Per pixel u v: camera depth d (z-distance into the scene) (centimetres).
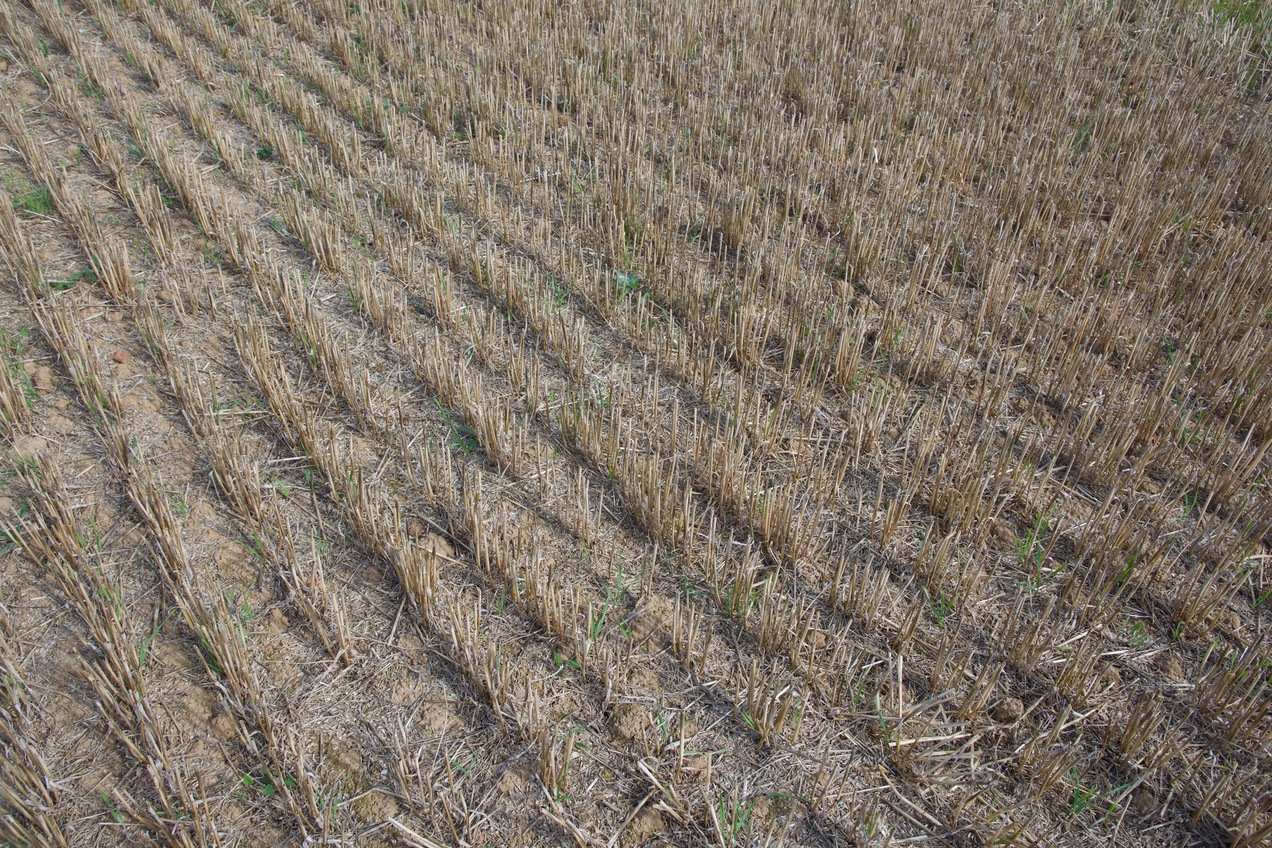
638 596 381
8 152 638
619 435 440
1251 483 438
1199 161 680
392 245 555
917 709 331
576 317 528
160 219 558
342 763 320
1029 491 430
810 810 310
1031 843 290
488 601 376
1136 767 322
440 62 771
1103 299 536
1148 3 888
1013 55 805
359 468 401
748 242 580
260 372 452
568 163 648
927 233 595
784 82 768
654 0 866
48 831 287
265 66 750
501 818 306
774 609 351
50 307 507
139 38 798
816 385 491
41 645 352
